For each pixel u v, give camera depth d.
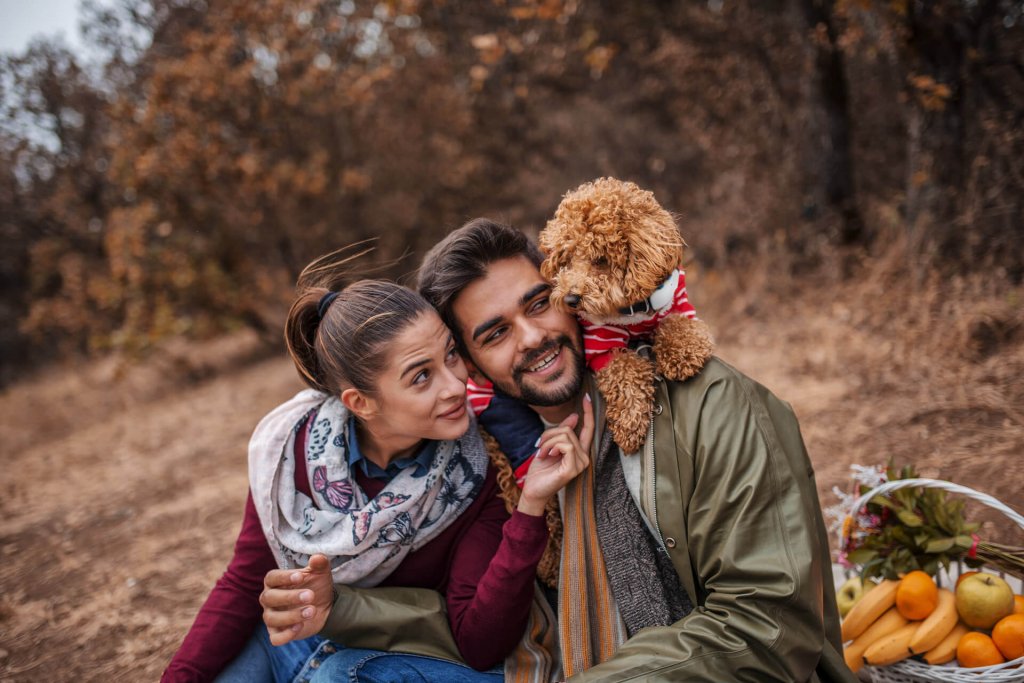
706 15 6.91
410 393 1.68
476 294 1.70
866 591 2.13
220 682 1.87
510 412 1.85
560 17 5.89
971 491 1.91
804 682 1.54
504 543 1.67
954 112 4.52
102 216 11.59
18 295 13.80
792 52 6.37
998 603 1.88
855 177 6.22
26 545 4.44
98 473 5.84
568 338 1.71
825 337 4.69
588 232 1.59
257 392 7.50
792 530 1.55
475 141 9.14
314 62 8.20
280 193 8.38
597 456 1.73
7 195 11.98
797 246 5.98
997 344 3.92
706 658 1.50
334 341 1.71
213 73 7.90
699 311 5.95
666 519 1.64
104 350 11.55
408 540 1.81
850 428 3.62
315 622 1.68
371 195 8.84
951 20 4.32
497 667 1.77
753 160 6.86
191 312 9.32
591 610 1.71
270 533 1.85
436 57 8.58
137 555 3.95
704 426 1.62
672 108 8.28
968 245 4.41
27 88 11.30
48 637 3.19
